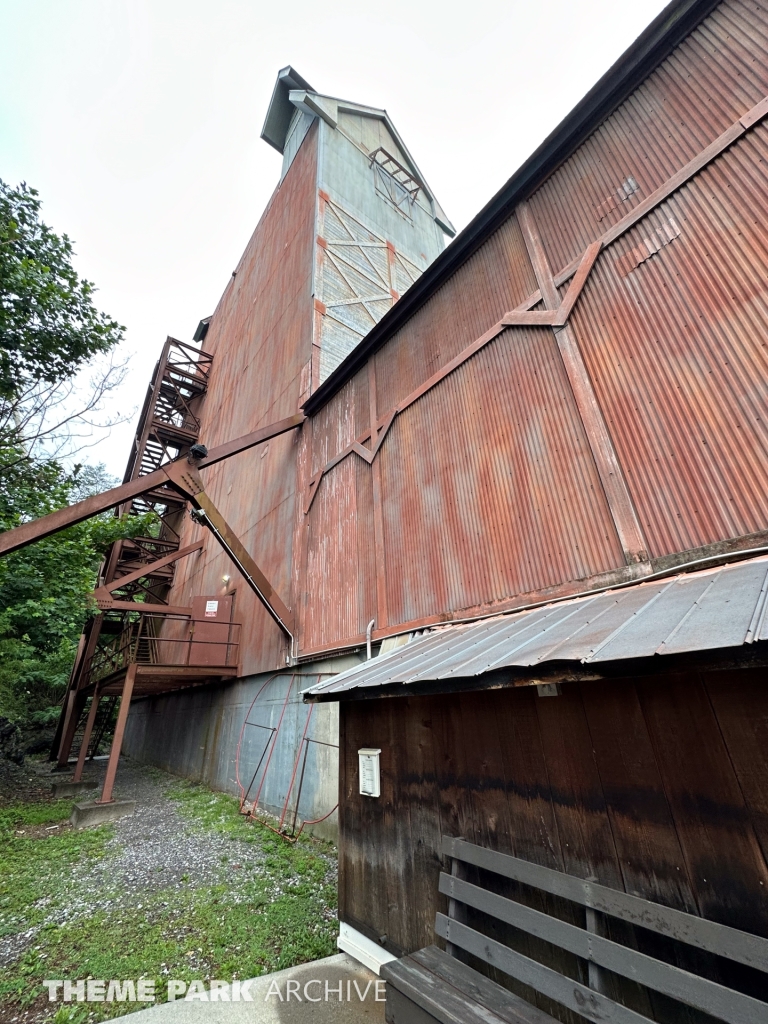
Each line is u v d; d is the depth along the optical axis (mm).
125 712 8328
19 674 18094
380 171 14875
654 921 1619
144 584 16203
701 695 1885
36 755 16000
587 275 4090
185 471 7004
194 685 11531
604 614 2521
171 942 3465
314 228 11273
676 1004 1645
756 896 1546
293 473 8945
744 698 1768
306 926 3689
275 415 10641
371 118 15656
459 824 2635
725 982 1515
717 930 1475
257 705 8523
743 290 3074
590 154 4426
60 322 7305
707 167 3461
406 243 14375
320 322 10125
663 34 3949
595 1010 1616
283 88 14617
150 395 16922
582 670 1884
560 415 4023
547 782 2279
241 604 10203
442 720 2945
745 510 2779
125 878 4836
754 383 2902
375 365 7113
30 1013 2699
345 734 3846
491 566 4301
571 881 1905
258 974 3033
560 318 4191
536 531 3969
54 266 7555
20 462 7074
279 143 16125
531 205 4926
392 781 3213
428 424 5590
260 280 14711
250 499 11117
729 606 1846
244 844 5918
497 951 2031
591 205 4297
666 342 3410
